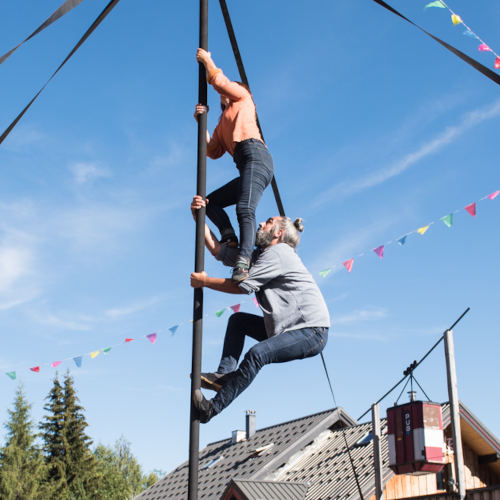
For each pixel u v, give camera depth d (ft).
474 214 27.37
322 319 14.82
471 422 58.95
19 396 142.72
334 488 58.13
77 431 155.33
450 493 37.19
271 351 14.17
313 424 73.67
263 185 15.66
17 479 136.15
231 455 82.94
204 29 15.89
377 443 39.34
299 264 15.20
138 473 229.04
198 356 14.06
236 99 16.08
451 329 32.45
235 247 16.31
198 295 14.52
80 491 149.59
